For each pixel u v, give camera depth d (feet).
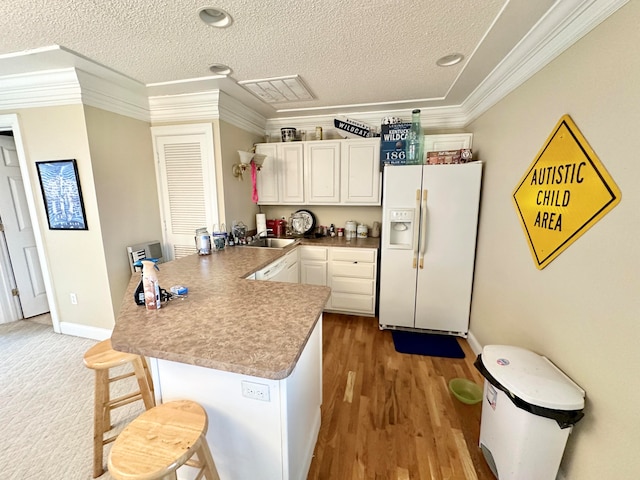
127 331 3.60
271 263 7.55
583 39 4.07
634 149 3.23
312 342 4.67
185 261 7.18
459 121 9.97
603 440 3.56
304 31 5.22
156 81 7.64
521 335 5.68
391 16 4.76
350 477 4.54
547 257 4.81
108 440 4.62
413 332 9.33
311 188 10.89
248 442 3.61
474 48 5.78
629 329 3.24
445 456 4.91
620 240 3.38
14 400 6.20
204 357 3.02
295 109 10.18
